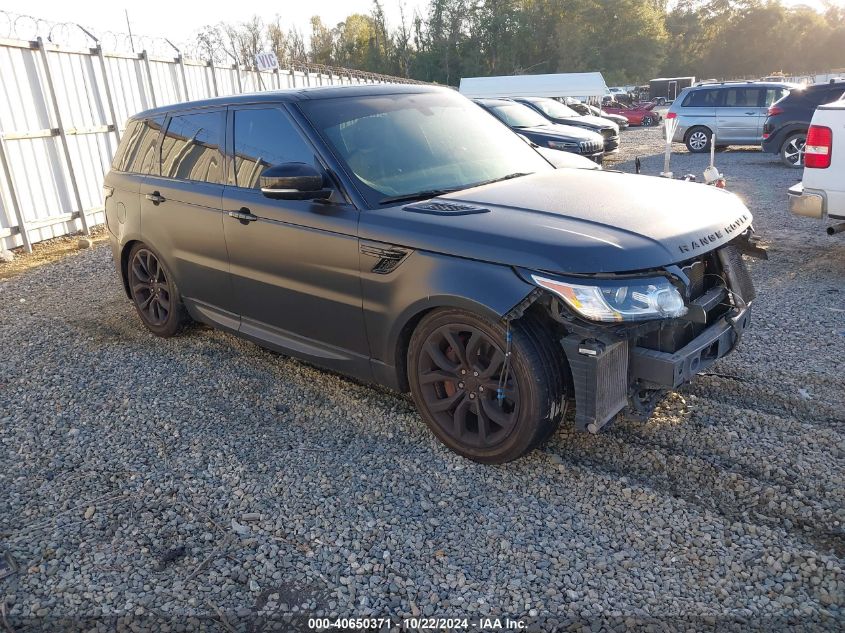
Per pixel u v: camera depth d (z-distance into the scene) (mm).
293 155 3955
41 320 6223
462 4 87000
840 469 3197
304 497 3242
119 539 3004
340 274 3664
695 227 3209
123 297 6840
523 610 2486
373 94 4301
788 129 13711
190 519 3123
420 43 89812
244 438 3842
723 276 3486
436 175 3896
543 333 3105
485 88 30750
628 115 34938
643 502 3055
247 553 2875
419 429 3814
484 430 3316
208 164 4586
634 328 2938
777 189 11094
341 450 3650
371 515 3078
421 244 3266
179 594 2656
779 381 4133
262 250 4109
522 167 4242
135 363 5043
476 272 3084
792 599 2465
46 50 9266
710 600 2486
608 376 2973
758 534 2807
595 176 4016
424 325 3379
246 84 14992
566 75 29844
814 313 5277
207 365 4926
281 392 4414
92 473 3559
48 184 9500
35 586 2740
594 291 2836
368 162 3803
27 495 3387
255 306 4355
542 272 2910
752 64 105750
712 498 3062
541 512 3035
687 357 3041
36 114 9234
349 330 3754
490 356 3252
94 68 10336
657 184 3840
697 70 106938
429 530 2957
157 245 5043
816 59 104750
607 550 2779
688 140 18141
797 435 3506
